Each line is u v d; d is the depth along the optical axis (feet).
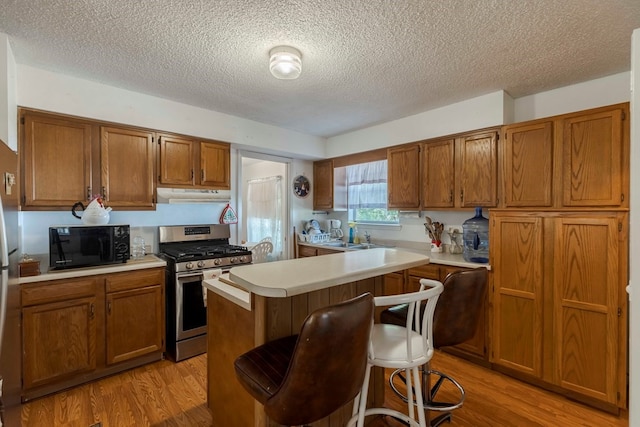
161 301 8.93
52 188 7.86
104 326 7.97
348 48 6.73
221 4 5.30
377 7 5.38
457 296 5.30
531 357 7.77
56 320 7.27
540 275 7.63
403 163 11.51
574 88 8.62
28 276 6.98
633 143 3.56
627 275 6.54
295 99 9.75
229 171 11.26
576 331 7.11
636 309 3.54
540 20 5.75
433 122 10.68
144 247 10.28
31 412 6.70
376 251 6.97
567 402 7.16
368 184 13.76
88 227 8.00
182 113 10.12
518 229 8.02
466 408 6.96
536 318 7.70
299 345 3.33
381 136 12.45
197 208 11.51
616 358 6.61
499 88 8.90
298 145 13.64
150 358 8.91
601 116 6.95
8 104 6.33
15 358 4.91
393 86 8.76
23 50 6.81
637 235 3.54
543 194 7.82
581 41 6.47
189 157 10.23
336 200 14.67
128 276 8.32
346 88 8.93
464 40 6.43
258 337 4.80
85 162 8.33
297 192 15.06
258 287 3.97
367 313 3.73
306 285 4.07
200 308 9.44
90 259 8.04
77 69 7.73
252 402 5.03
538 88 8.89
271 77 8.18
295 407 3.47
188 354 9.19
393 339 5.01
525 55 7.06
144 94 9.33
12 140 6.97
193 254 9.64
